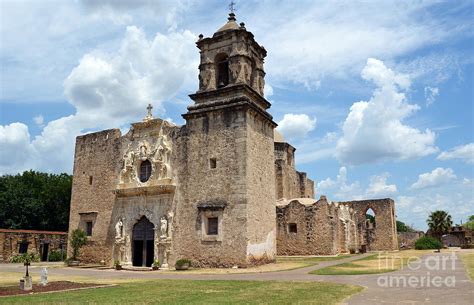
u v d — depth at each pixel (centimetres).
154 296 1420
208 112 3025
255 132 3034
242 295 1420
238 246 2739
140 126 3338
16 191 5862
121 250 3188
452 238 8081
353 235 5225
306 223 4291
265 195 3097
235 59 3069
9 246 4119
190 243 2911
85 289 1658
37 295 1482
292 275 2200
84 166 3634
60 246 4631
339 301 1259
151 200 3153
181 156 3097
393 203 6225
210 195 2911
